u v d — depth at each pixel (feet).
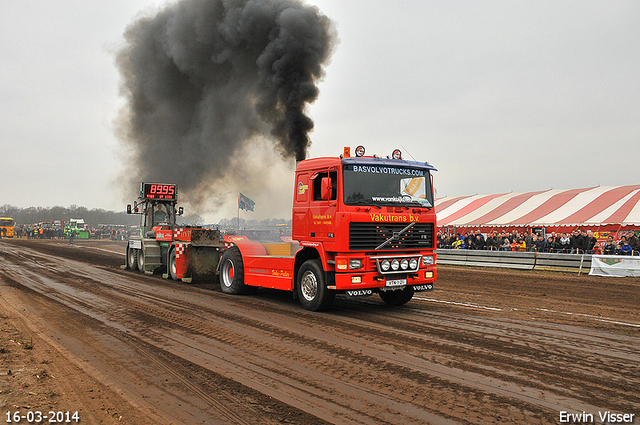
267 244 36.55
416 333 22.31
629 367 17.12
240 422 12.32
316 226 28.19
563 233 69.31
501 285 42.63
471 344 20.26
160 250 50.01
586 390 14.75
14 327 22.94
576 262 53.36
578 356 18.52
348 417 12.64
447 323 24.72
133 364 17.25
